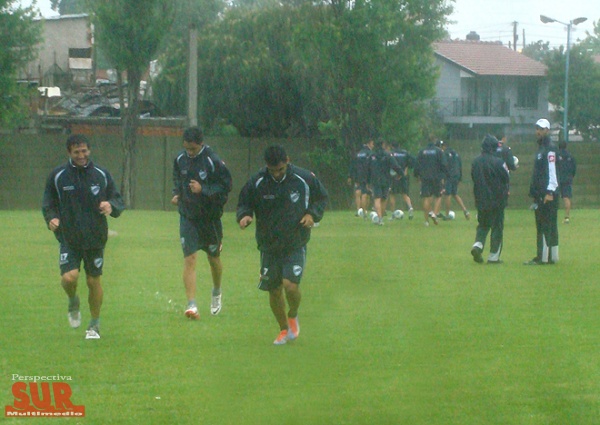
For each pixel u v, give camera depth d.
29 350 8.23
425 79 29.31
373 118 29.56
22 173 27.80
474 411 6.53
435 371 7.61
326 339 8.79
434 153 21.53
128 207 28.34
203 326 9.38
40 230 19.70
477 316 9.98
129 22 27.06
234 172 29.06
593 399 6.80
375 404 6.72
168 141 28.59
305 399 6.83
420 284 12.25
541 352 8.26
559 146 22.80
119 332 9.05
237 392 7.00
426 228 21.11
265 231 8.36
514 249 16.72
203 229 9.71
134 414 6.39
